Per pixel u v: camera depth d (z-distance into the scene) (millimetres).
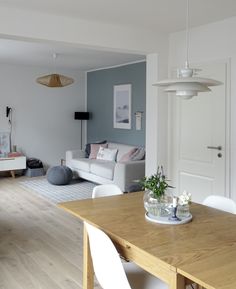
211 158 4168
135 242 1796
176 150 4637
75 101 8531
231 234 1935
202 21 3980
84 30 3895
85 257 2357
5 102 7590
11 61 7102
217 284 1337
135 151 6348
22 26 3525
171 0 3234
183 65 4438
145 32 4359
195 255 1627
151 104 4688
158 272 1644
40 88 8008
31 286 2803
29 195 5945
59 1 3270
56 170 6750
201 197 4328
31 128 7965
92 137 8523
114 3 3328
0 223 4430
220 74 3990
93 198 2746
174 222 2113
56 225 4371
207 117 4180
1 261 3277
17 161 7422
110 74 7750
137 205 2531
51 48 5562
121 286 1727
